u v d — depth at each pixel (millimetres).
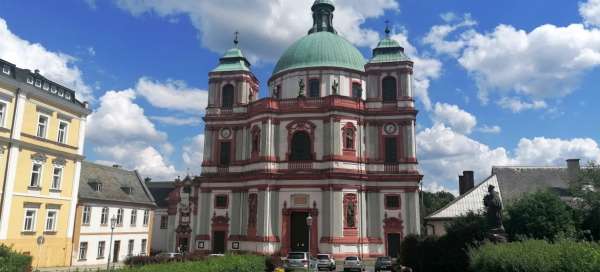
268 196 52906
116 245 59781
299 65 60312
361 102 56375
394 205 53625
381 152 55125
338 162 52656
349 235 51406
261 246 51438
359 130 55219
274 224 52469
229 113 60062
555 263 14117
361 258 50938
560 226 30688
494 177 56812
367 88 57188
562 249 14742
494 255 18406
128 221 62719
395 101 56062
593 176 37969
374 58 57938
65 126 48531
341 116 54188
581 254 13531
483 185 55750
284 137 55156
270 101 55844
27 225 43219
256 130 56344
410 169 53938
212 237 56781
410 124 55156
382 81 57094
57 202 46875
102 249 56344
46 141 45344
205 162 59031
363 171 54125
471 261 22031
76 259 50906
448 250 29609
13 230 41250
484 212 32406
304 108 54938
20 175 42219
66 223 48125
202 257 29453
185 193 72875
